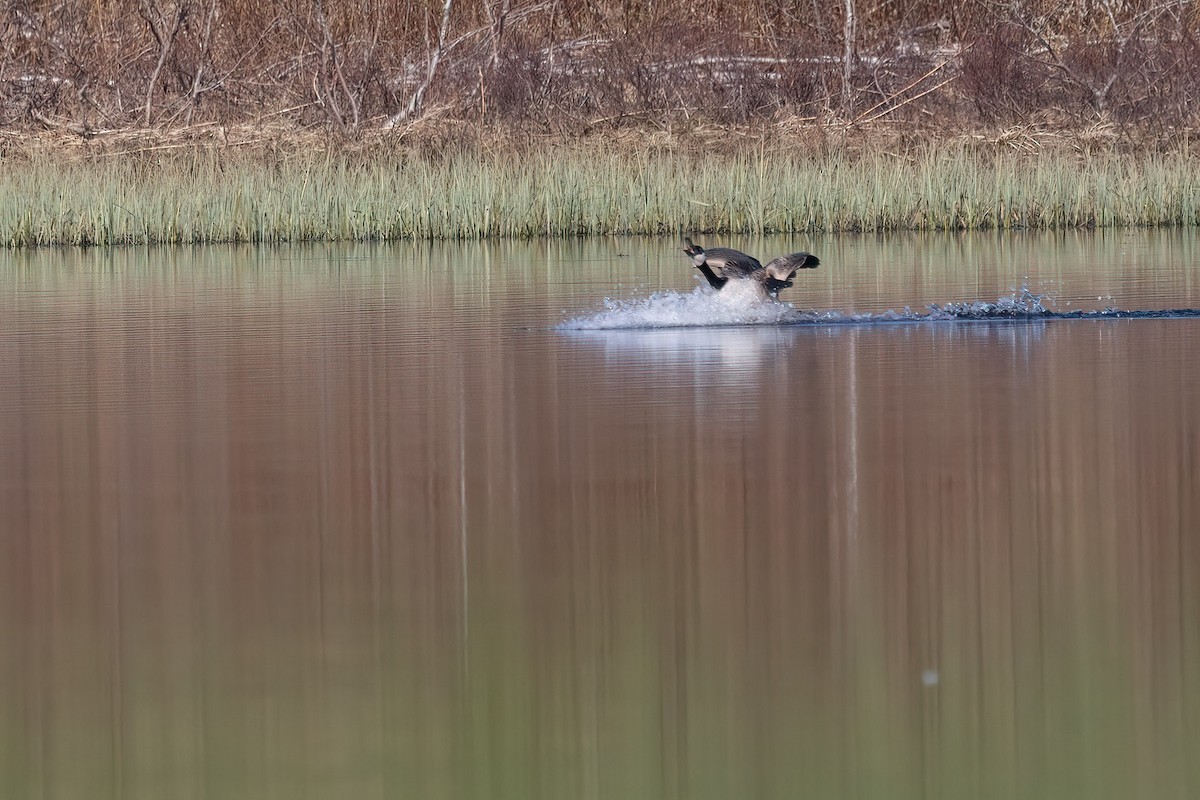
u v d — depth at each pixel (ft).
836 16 409.69
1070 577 83.05
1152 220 304.09
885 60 392.88
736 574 84.38
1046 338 160.76
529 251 271.28
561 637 75.92
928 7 415.23
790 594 81.25
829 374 141.59
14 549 90.79
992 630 75.92
